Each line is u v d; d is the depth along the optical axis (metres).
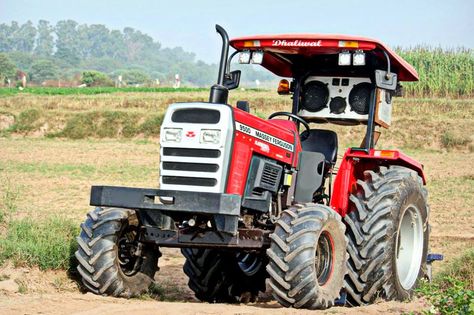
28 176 36.44
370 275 12.48
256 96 67.50
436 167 43.03
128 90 92.56
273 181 12.21
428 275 14.35
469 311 9.67
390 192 12.77
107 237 11.97
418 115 58.38
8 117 66.00
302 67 13.73
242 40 12.86
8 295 11.96
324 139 13.51
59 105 69.75
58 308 10.88
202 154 11.49
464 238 22.86
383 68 13.59
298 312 10.88
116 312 10.65
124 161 45.16
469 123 54.91
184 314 10.65
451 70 69.69
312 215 11.52
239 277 14.11
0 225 16.53
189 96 73.69
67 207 26.55
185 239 11.79
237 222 11.28
